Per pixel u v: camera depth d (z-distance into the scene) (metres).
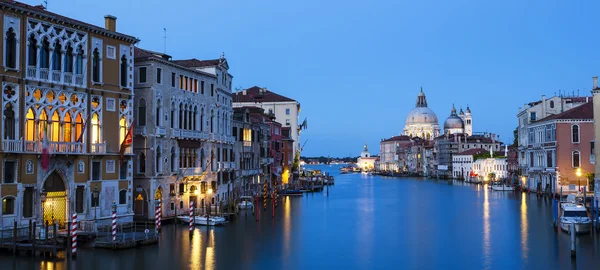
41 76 38.62
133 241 38.12
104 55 43.28
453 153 176.25
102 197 42.91
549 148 79.44
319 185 116.06
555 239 43.03
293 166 115.38
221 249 39.09
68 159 40.19
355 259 36.88
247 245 40.88
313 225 52.72
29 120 38.19
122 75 45.06
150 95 48.81
